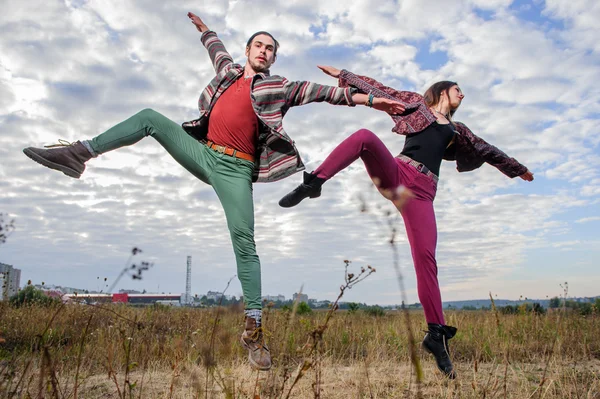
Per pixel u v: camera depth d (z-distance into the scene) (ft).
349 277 7.50
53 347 14.52
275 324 14.71
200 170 12.68
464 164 16.16
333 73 16.24
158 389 11.29
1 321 18.88
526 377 12.67
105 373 13.28
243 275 11.98
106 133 12.19
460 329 22.45
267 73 13.37
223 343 8.90
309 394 10.45
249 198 12.44
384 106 13.35
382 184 13.96
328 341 18.45
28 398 8.21
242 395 9.68
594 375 12.90
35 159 11.56
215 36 14.74
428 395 11.02
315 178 13.38
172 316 22.03
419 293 13.60
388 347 18.89
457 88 15.49
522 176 15.94
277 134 12.30
